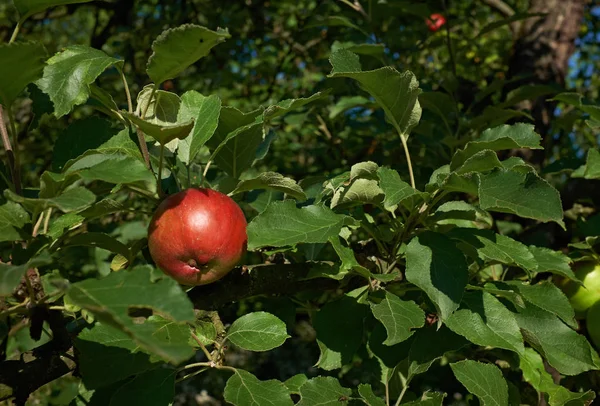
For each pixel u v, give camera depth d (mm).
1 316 671
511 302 815
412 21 1558
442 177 746
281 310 887
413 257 739
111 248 732
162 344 558
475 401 931
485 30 1394
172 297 584
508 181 708
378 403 733
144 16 1970
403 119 823
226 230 700
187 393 2375
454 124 1259
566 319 787
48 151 2033
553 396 838
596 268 949
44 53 665
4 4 2418
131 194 1408
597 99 2053
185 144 801
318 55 1843
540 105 1380
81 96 721
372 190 777
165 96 787
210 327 745
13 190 712
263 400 705
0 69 659
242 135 818
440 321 730
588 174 900
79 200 628
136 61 1902
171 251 695
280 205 748
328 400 748
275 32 1990
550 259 837
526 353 885
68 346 713
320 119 1497
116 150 750
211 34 685
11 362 700
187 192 708
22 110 1910
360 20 1444
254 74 2096
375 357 820
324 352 781
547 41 1453
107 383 680
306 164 1733
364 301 769
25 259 674
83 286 589
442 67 1795
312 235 733
